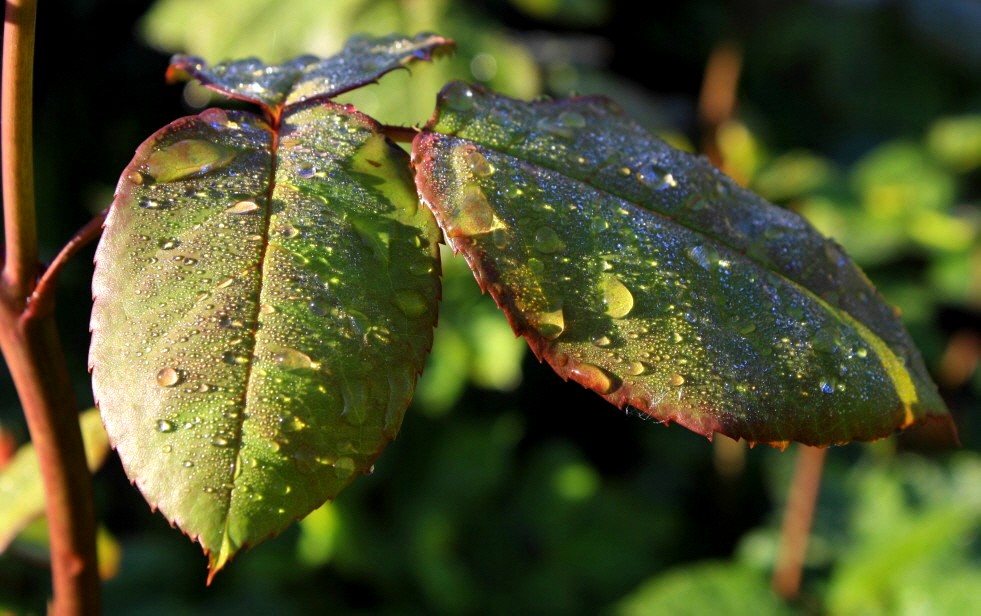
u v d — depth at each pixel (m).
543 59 0.74
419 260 0.23
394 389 0.22
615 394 0.22
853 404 0.23
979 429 0.76
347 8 0.59
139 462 0.21
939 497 0.67
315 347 0.22
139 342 0.22
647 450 0.81
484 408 0.78
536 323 0.22
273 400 0.22
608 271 0.23
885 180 0.74
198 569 0.68
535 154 0.23
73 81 0.82
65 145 0.81
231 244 0.22
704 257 0.23
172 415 0.22
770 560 0.63
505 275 0.22
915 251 0.74
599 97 0.25
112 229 0.22
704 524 0.76
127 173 0.22
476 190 0.23
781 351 0.23
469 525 0.71
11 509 0.27
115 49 0.83
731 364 0.23
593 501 0.73
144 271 0.22
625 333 0.22
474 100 0.24
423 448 0.74
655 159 0.24
